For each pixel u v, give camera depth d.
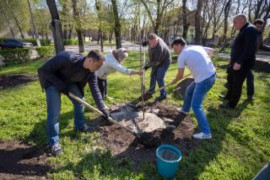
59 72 2.90
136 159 2.91
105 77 4.51
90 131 3.55
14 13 25.03
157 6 14.20
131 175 2.60
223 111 4.41
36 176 2.59
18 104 4.64
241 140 3.43
